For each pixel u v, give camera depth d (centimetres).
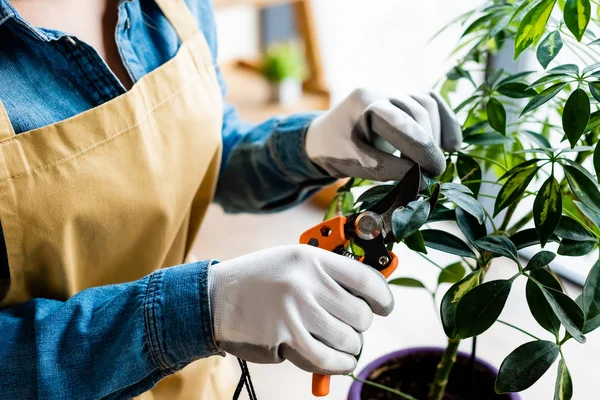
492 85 62
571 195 61
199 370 73
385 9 139
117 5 66
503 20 58
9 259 54
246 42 188
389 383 70
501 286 47
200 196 77
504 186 51
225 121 86
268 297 48
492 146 69
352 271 49
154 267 68
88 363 50
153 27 69
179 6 70
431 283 107
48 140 54
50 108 57
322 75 160
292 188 80
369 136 61
